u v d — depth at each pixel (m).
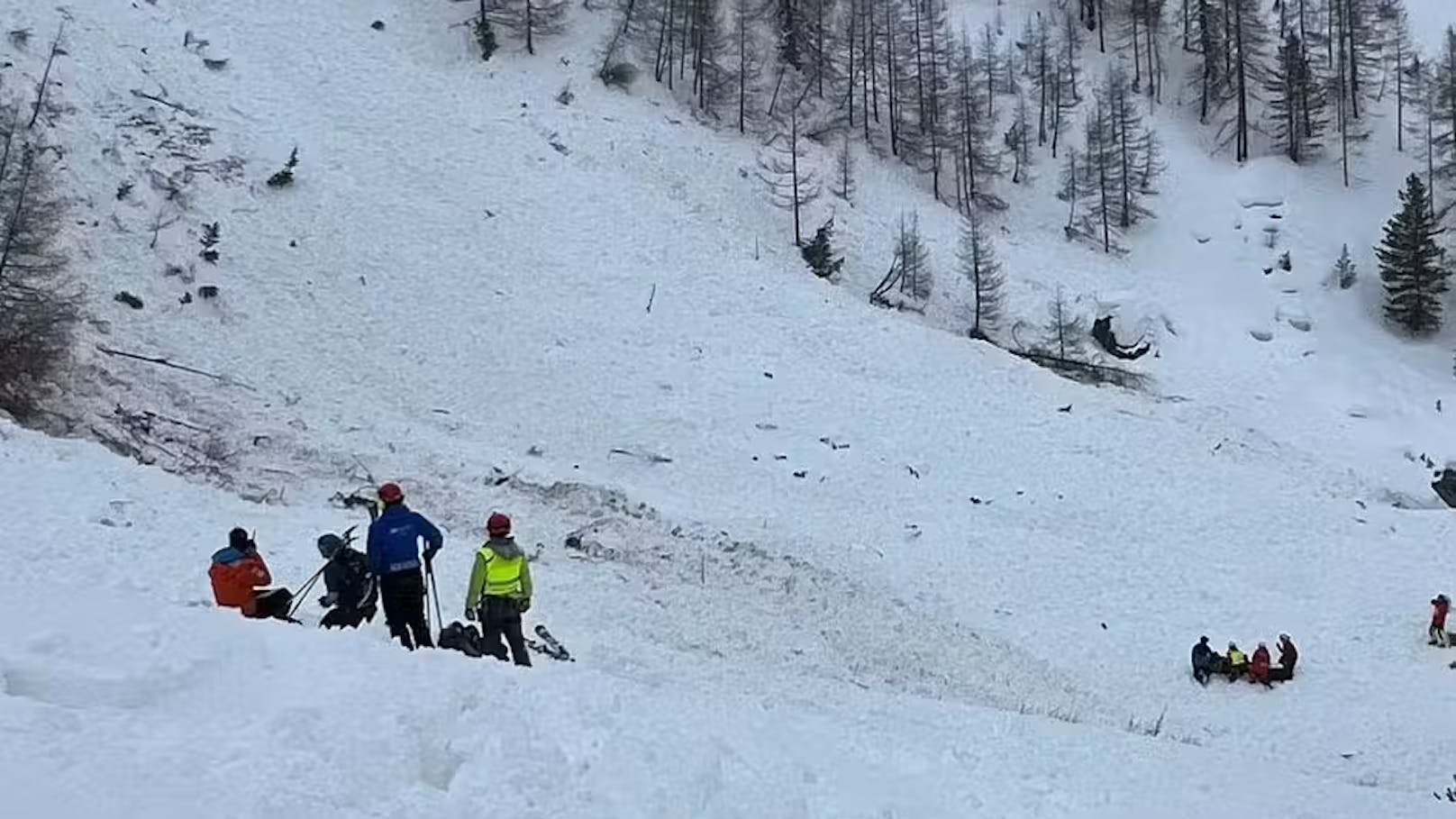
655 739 8.49
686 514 31.72
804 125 75.12
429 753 7.35
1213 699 27.23
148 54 57.41
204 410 34.84
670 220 57.34
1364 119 81.50
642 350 45.81
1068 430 44.34
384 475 31.08
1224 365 60.91
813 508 35.84
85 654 7.92
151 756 6.54
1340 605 33.09
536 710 8.48
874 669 23.70
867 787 9.37
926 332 51.88
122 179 47.91
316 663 8.62
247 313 43.69
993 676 25.53
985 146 77.06
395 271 48.47
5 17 54.50
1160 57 88.44
